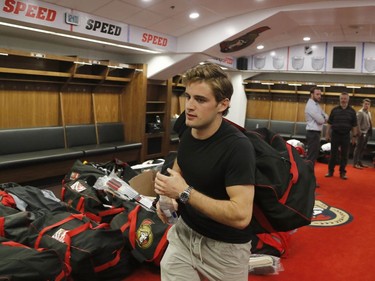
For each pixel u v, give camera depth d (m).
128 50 7.43
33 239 2.65
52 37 5.93
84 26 5.54
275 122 11.48
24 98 6.18
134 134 8.02
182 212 1.55
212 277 1.49
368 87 10.45
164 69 7.86
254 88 11.81
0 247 2.26
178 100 10.27
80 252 2.53
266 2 6.14
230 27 6.96
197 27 7.23
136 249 2.91
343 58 9.96
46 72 6.02
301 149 5.94
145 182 3.85
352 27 7.96
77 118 7.17
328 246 3.73
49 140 6.30
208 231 1.45
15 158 5.26
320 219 4.59
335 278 3.04
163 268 1.58
